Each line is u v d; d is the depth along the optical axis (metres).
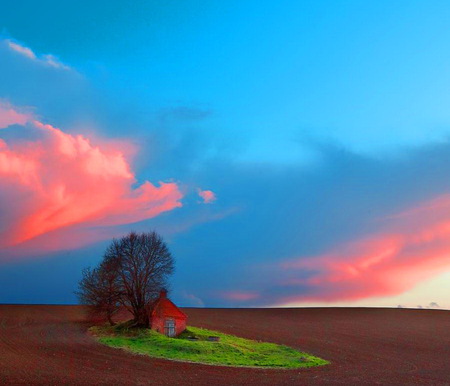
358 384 45.19
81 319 97.25
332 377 48.34
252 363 53.88
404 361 63.44
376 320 125.75
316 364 57.09
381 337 91.00
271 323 112.00
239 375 46.09
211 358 54.62
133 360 50.69
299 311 148.38
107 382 39.91
